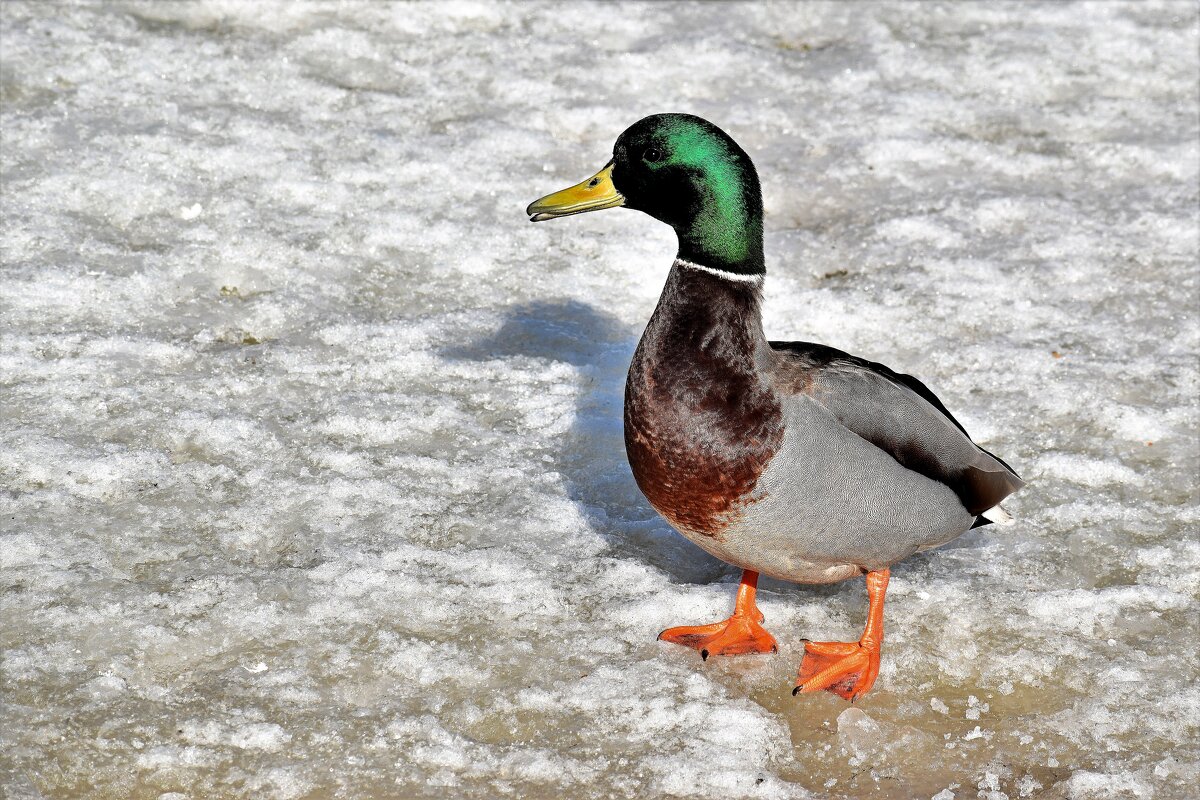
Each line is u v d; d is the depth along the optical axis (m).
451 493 9.77
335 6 16.36
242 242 12.33
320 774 7.48
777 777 7.61
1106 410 10.70
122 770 7.43
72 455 9.64
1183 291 12.25
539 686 8.12
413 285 12.16
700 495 7.66
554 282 12.31
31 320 11.09
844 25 16.73
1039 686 8.34
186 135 13.70
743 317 7.66
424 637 8.47
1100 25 16.72
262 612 8.52
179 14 15.90
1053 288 12.29
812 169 14.09
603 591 8.92
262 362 10.98
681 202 7.71
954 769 7.75
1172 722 8.04
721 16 16.77
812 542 7.80
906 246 12.88
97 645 8.16
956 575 9.22
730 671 8.37
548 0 16.84
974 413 10.70
